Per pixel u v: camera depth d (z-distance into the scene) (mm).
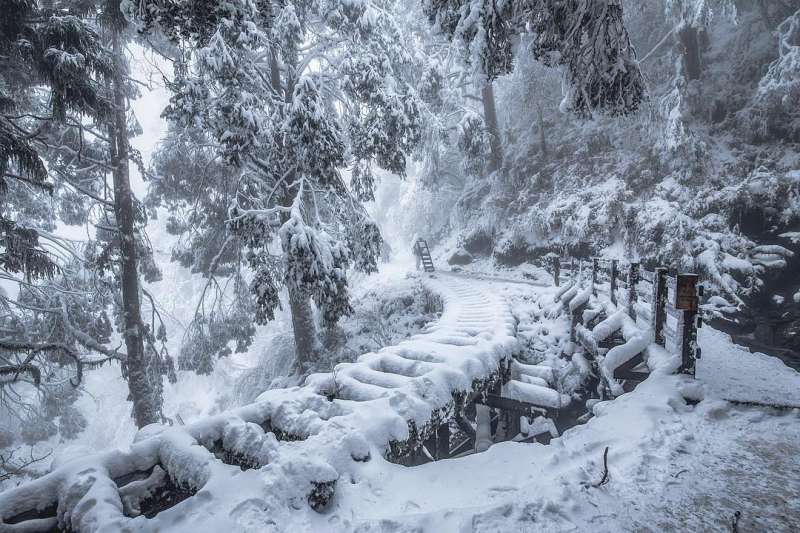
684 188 16500
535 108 24297
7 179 12000
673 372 4965
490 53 5984
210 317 17062
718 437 3680
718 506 2734
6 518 2604
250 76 11172
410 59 14695
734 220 15000
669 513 2680
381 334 16484
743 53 18672
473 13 5910
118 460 3100
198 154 16219
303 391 4375
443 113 23859
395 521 2635
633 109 5832
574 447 3689
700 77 19141
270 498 2639
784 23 17156
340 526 2635
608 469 3244
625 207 17016
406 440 3779
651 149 18672
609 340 7730
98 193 14789
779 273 13250
